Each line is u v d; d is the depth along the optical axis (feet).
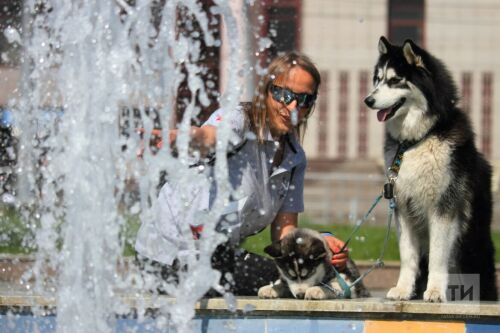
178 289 23.81
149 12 24.38
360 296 27.45
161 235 24.97
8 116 28.40
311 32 102.83
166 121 24.12
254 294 26.94
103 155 24.09
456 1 105.91
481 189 29.01
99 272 24.04
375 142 102.63
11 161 28.04
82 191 24.14
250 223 25.71
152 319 23.72
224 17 24.76
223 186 24.18
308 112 25.52
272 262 27.35
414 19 106.11
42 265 25.84
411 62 28.96
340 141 102.89
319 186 84.69
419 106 28.48
